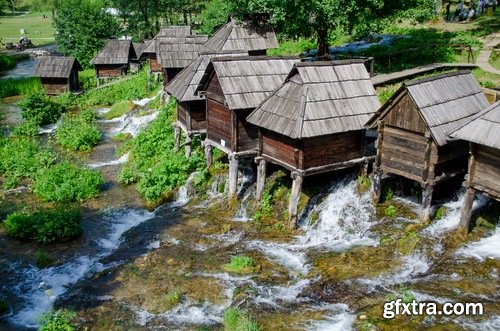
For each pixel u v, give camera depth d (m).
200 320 14.67
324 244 18.08
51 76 47.34
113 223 22.22
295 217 19.20
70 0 69.56
